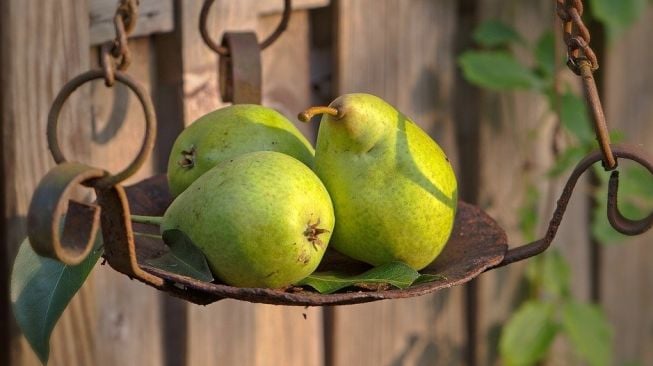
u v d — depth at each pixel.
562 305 1.74
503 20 1.71
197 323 1.51
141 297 1.48
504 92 1.73
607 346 1.74
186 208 1.21
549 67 1.68
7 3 1.36
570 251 1.88
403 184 1.23
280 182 1.20
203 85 1.46
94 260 1.24
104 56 1.11
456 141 1.70
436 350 1.72
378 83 1.60
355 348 1.64
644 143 1.96
